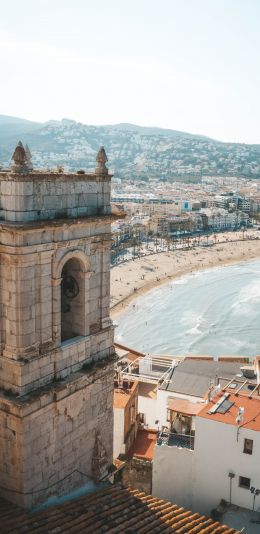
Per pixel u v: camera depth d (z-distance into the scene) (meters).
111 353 34.62
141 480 51.72
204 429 46.72
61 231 28.80
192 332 177.75
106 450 35.50
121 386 63.28
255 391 54.72
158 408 64.50
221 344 165.38
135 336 173.75
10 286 27.19
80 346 31.73
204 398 58.09
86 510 30.38
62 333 32.88
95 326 33.03
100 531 28.53
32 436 28.80
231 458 45.97
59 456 31.03
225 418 46.72
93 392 33.12
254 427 45.09
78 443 32.53
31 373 28.39
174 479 48.62
